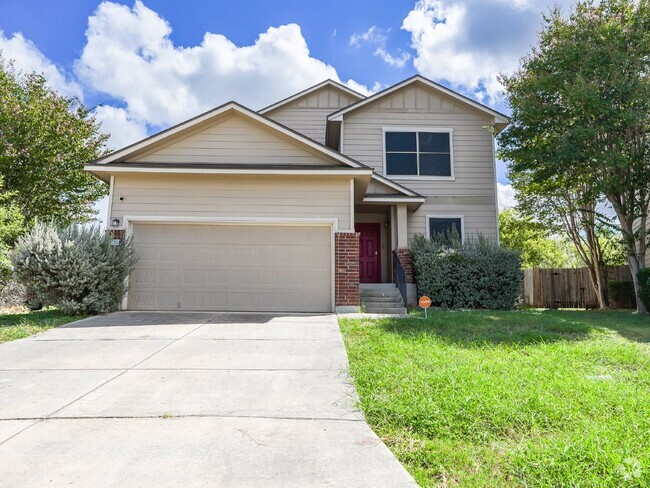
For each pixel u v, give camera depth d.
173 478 2.44
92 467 2.56
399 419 3.28
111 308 9.26
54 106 15.48
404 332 6.95
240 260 9.94
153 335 6.75
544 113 11.57
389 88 13.95
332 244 9.97
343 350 5.77
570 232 15.62
